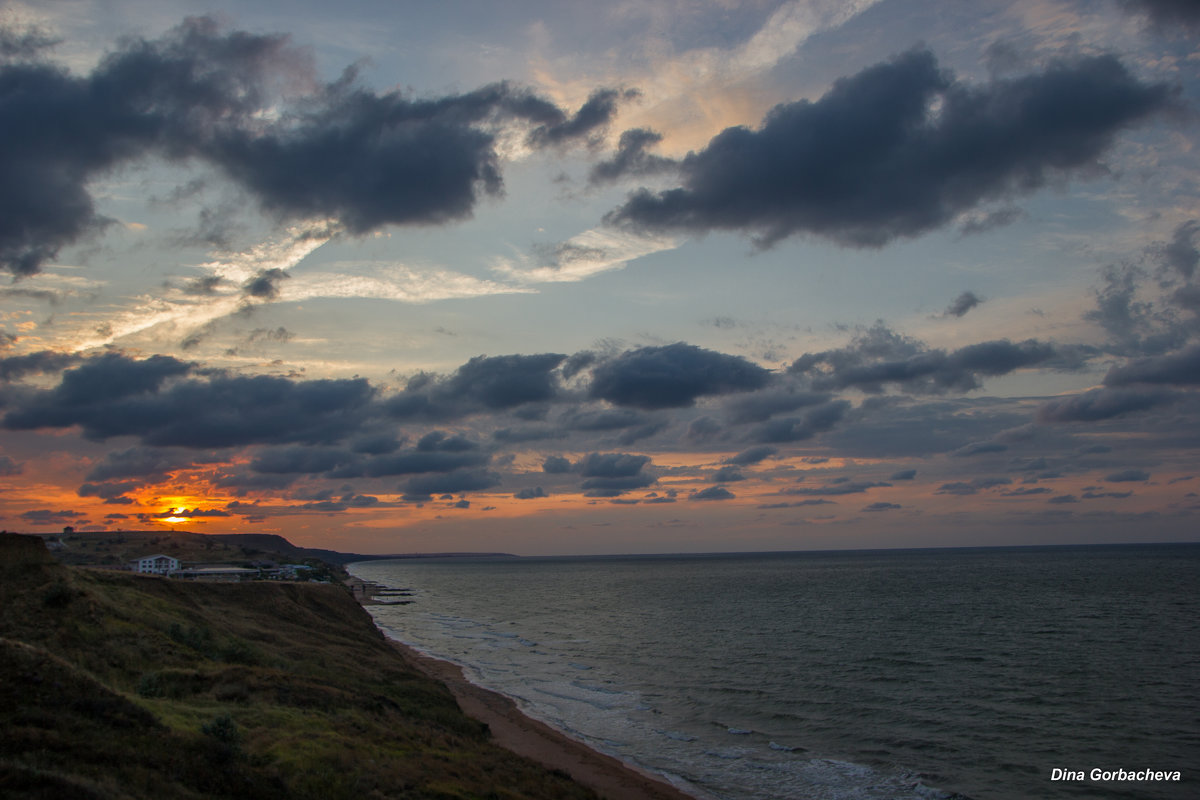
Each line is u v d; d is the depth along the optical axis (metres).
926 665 64.50
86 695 20.34
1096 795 32.50
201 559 184.50
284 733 25.41
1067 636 79.38
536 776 29.86
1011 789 33.47
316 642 59.72
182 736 20.55
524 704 51.66
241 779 19.27
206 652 39.31
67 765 16.59
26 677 19.92
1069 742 40.31
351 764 23.36
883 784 34.44
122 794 15.88
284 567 180.00
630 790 32.97
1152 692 51.34
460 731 38.78
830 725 45.28
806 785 34.38
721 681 59.72
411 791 22.56
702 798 32.62
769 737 42.88
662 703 52.16
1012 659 66.25
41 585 37.78
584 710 50.03
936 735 42.41
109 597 43.75
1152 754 37.81
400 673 53.72
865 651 73.06
